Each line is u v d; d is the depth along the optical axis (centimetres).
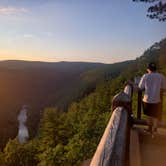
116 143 249
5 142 13300
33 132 13400
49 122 6750
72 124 6028
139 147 585
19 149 6869
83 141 3272
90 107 6606
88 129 3338
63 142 6091
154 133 683
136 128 725
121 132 291
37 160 6359
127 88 727
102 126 3080
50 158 4256
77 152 3288
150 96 686
